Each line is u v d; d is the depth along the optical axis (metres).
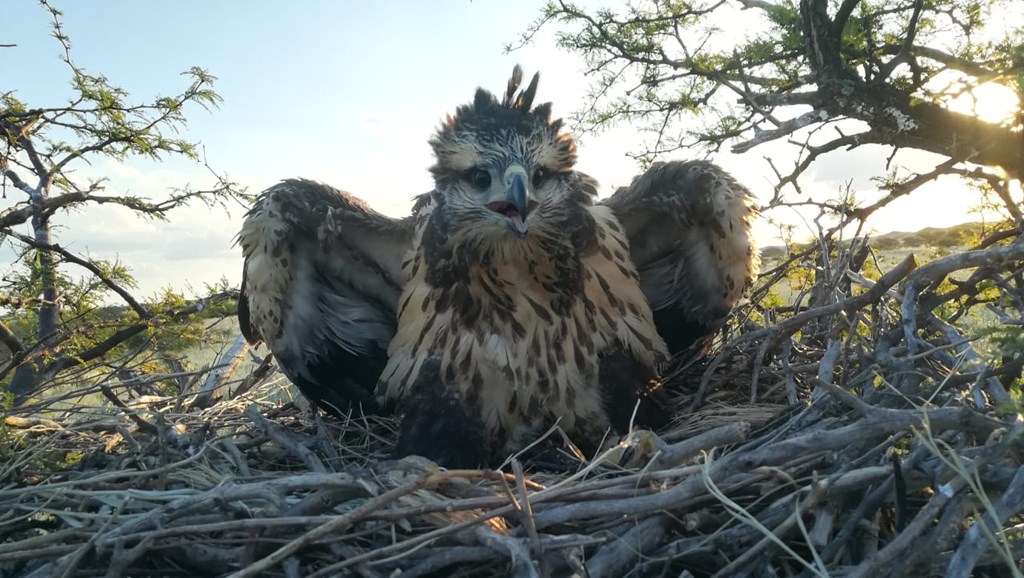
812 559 0.40
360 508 0.40
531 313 0.59
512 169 0.55
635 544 0.40
